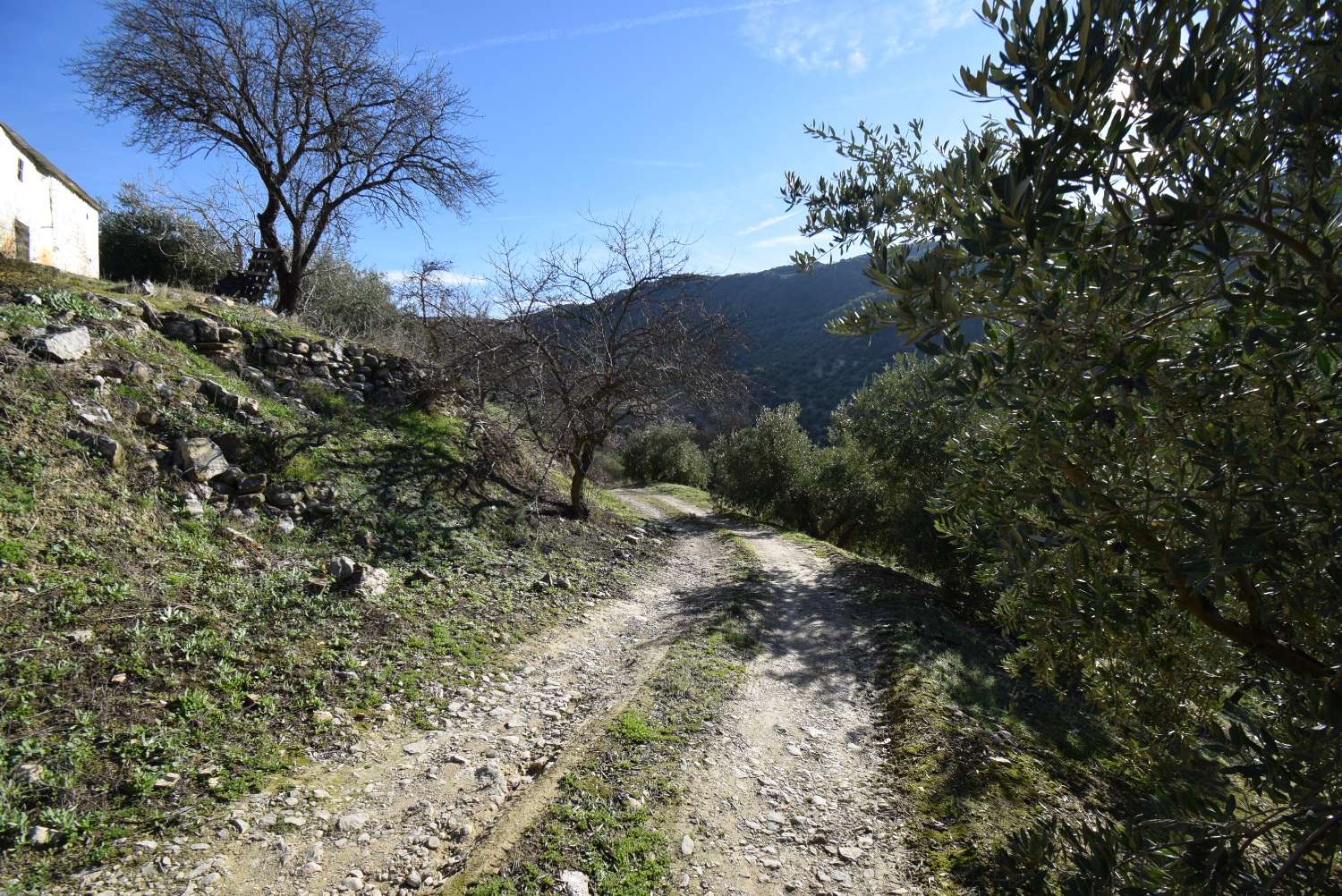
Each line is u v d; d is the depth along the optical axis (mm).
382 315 20688
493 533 10422
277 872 3578
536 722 5668
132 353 8562
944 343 1928
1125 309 1872
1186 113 1563
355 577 7160
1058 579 2402
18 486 5855
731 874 3945
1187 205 1609
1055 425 1839
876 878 4020
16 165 13031
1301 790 1846
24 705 4137
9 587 4934
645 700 6031
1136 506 2020
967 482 2596
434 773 4691
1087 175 1690
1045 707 7434
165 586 5770
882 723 6391
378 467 10234
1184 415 1885
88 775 3859
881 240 2551
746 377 15383
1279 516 1698
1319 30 1604
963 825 4449
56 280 9977
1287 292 1619
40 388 6984
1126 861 1887
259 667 5348
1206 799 2012
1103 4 1586
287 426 9680
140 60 15227
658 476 39594
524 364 12320
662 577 11656
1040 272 1844
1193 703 2771
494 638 7098
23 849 3322
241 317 11445
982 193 1774
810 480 22281
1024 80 1696
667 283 13477
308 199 16969
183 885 3363
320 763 4582
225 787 4113
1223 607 2525
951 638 9680
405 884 3623
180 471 7367
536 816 4160
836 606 10883
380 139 17281
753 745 5609
